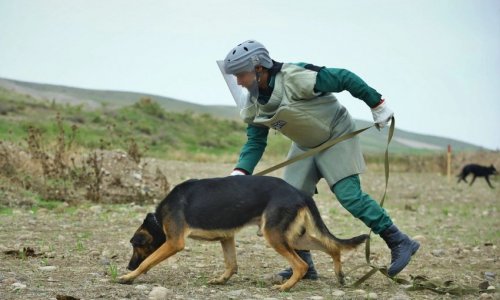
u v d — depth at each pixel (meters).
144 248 6.47
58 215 11.38
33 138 14.84
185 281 6.67
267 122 6.33
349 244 6.23
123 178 14.11
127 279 6.27
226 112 96.38
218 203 6.14
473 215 14.66
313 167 6.69
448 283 6.50
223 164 31.44
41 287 5.98
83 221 10.91
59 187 13.23
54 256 7.79
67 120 41.41
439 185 25.55
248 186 6.17
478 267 8.20
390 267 6.27
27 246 8.42
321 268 7.86
